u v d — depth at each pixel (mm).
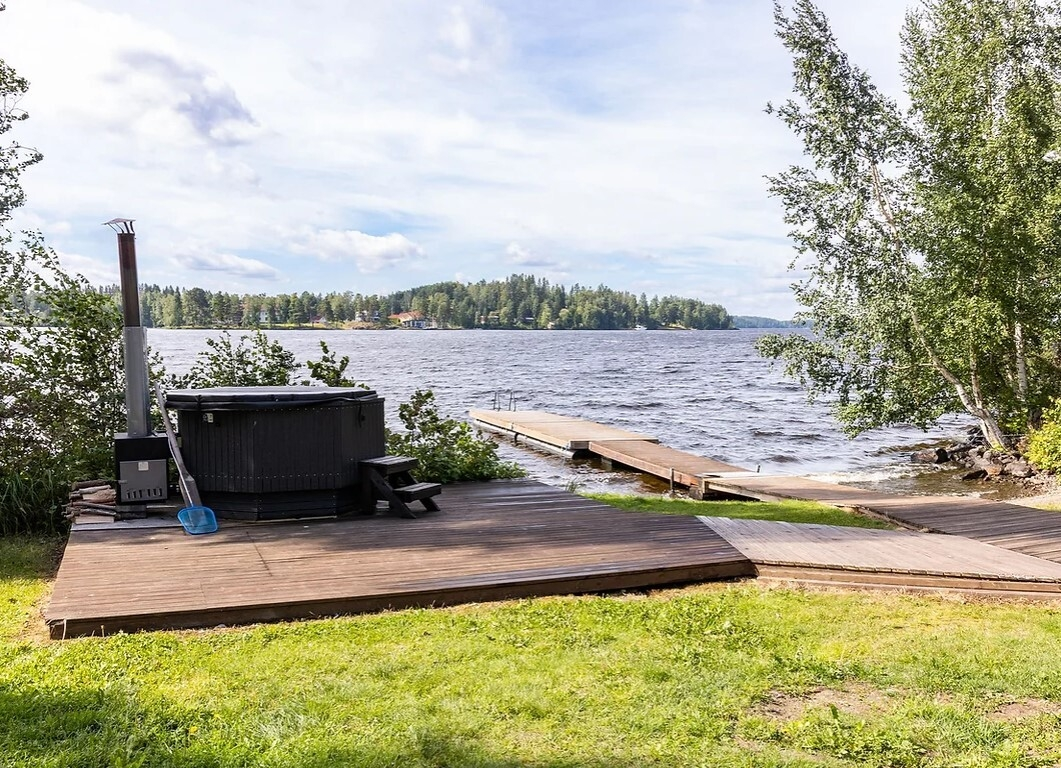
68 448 8797
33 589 5773
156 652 4414
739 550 6781
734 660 4516
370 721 3611
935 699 4027
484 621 5102
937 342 14500
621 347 95562
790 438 22484
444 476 10086
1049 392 15609
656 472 15398
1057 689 4121
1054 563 6789
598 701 3902
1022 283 13844
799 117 14102
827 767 3295
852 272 14523
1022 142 13523
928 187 13766
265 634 4754
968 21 14461
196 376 10695
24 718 3553
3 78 8938
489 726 3602
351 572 5820
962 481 15438
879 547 7145
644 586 6137
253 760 3225
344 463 7797
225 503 7637
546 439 19922
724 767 3273
